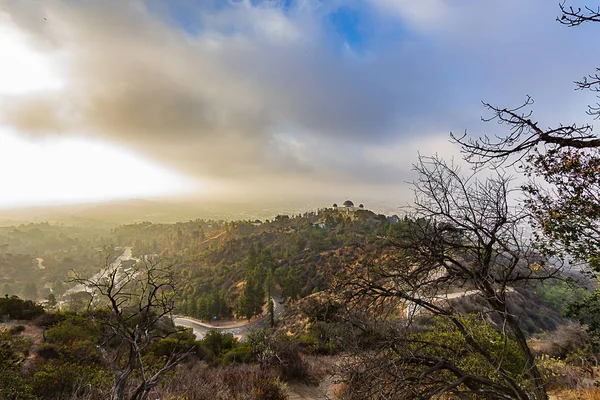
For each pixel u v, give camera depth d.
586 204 4.37
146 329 3.70
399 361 4.37
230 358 12.65
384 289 4.74
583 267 4.66
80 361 8.48
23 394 5.97
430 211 4.81
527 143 3.83
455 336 5.26
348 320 4.75
